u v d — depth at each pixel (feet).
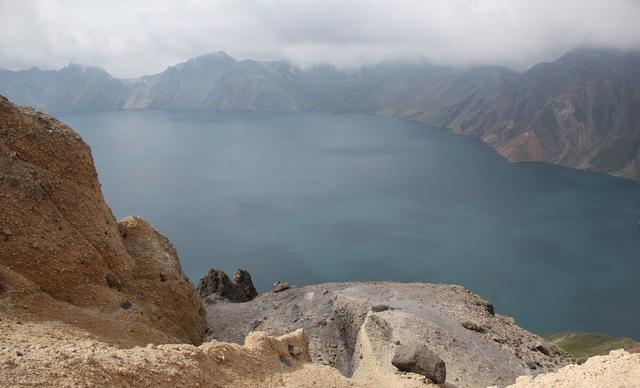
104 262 185.47
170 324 196.95
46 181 176.96
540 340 224.12
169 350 93.76
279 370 114.73
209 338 235.61
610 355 94.63
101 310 162.30
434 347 190.80
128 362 81.35
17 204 160.76
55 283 155.74
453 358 184.75
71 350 80.18
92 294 165.27
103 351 84.89
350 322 235.81
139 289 201.26
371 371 177.68
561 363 198.90
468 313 234.17
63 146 190.70
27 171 172.24
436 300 249.14
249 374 104.78
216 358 101.86
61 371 69.77
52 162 184.65
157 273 215.92
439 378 156.97
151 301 200.54
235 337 240.12
